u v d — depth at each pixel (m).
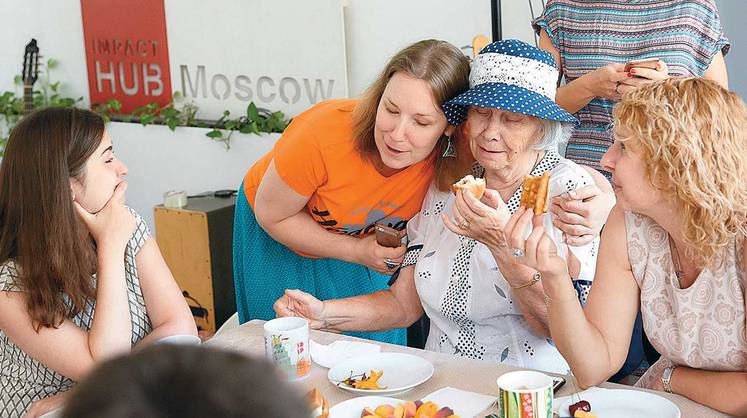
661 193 1.47
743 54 3.31
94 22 4.69
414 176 2.11
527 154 1.89
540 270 1.55
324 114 2.16
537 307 1.81
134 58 4.61
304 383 1.65
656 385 1.62
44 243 1.81
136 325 2.02
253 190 2.50
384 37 3.89
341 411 1.49
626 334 1.63
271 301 2.54
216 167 4.40
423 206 2.10
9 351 1.92
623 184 1.50
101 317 1.85
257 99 4.28
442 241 1.99
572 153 2.61
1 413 1.92
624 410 1.45
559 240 1.88
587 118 2.56
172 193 4.03
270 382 0.45
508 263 1.76
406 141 1.93
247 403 0.44
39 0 4.84
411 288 2.09
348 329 2.03
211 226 3.92
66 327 1.85
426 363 1.66
